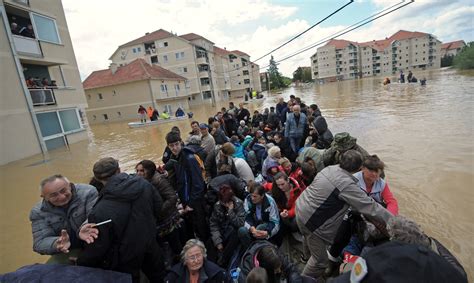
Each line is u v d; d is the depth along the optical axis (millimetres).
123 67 34938
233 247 3143
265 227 3137
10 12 14094
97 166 2303
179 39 45781
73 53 19672
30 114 12938
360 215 2479
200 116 24984
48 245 2020
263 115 10945
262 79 96188
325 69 93562
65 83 18297
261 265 2336
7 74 12117
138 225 2129
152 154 11273
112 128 23250
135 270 2225
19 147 12219
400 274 1021
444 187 4887
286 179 3600
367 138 9203
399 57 91562
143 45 47281
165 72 37562
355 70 92312
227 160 4363
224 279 2445
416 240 1673
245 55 73125
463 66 47969
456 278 1022
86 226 1937
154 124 21703
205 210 3527
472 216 3932
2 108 11711
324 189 2393
